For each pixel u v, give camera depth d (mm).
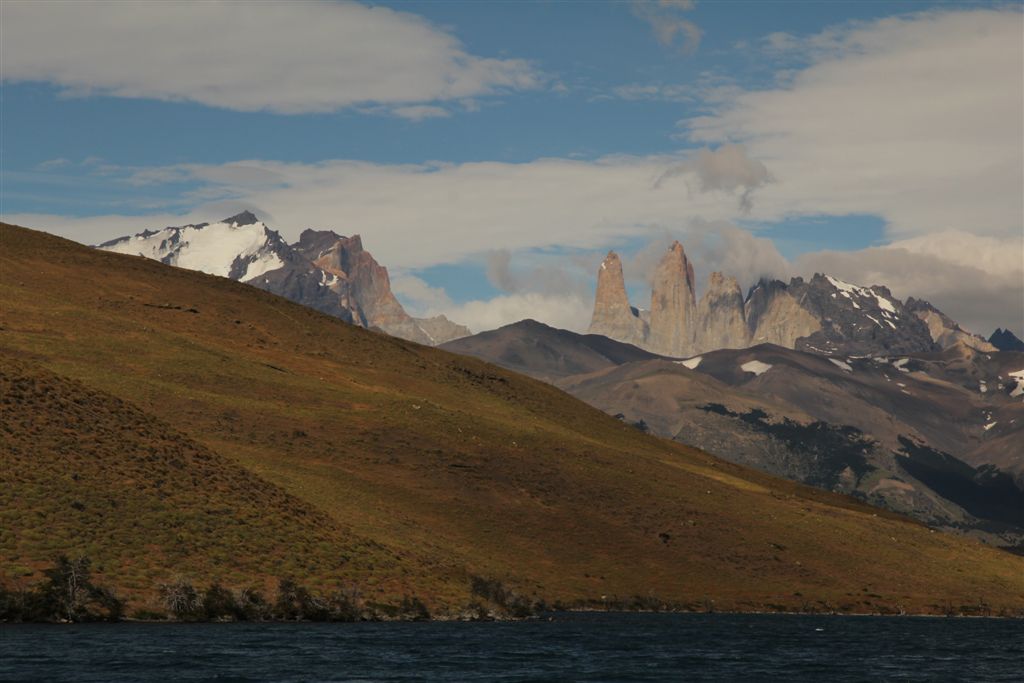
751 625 140625
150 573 101438
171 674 65188
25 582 92500
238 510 121750
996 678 83562
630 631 119188
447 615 120062
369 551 128750
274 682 64375
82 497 108875
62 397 128500
